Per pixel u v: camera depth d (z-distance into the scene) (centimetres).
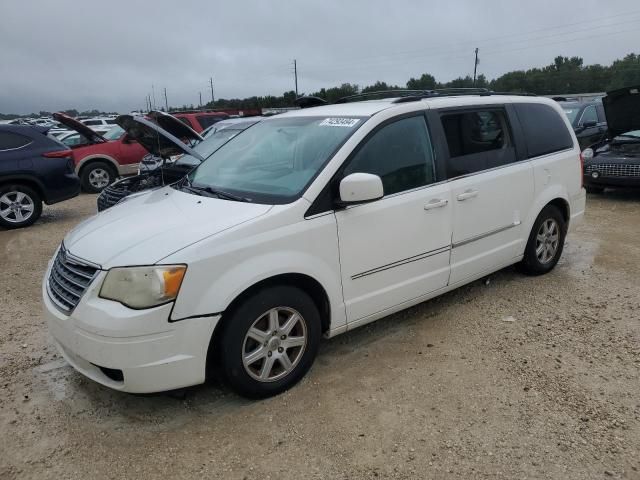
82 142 1370
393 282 392
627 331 420
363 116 392
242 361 323
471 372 365
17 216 894
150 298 292
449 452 288
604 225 760
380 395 342
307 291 360
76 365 324
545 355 386
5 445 305
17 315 495
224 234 312
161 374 298
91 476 279
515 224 486
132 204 402
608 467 273
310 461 285
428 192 405
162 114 651
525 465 277
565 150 542
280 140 416
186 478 276
